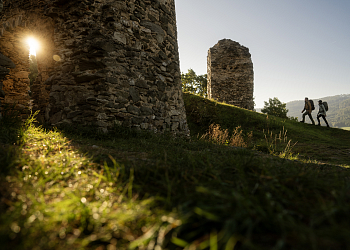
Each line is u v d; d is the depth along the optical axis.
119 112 5.00
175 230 1.10
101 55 4.80
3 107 3.94
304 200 1.48
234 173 2.14
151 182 1.84
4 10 6.88
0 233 1.00
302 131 10.74
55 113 5.14
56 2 5.16
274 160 3.30
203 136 7.72
